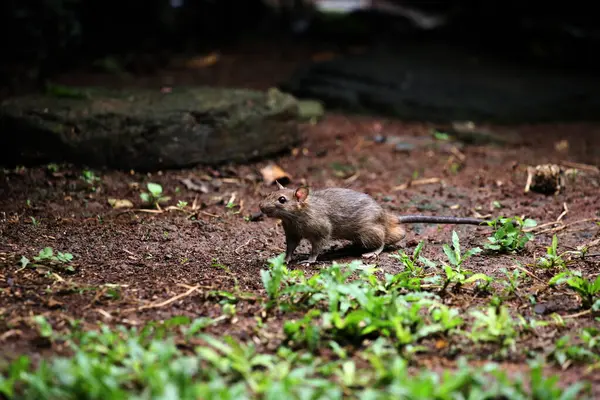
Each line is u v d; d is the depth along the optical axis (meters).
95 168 8.66
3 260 6.02
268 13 19.50
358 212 6.48
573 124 11.82
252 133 9.34
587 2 16.22
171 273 5.93
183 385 3.78
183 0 17.31
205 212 7.66
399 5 19.81
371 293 4.92
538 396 3.92
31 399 3.84
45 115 8.62
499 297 5.36
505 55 16.70
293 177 9.02
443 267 6.03
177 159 8.86
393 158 9.81
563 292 5.59
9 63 13.44
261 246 6.76
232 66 15.63
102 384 3.79
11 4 13.18
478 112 12.07
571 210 7.79
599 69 15.50
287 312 5.09
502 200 8.19
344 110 12.52
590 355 4.49
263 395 3.96
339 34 18.17
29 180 8.23
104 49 15.86
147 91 10.09
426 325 4.89
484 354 4.61
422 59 16.05
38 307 5.14
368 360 4.43
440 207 7.95
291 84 13.64
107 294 5.39
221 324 4.94
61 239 6.67
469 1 18.16
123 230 7.00
